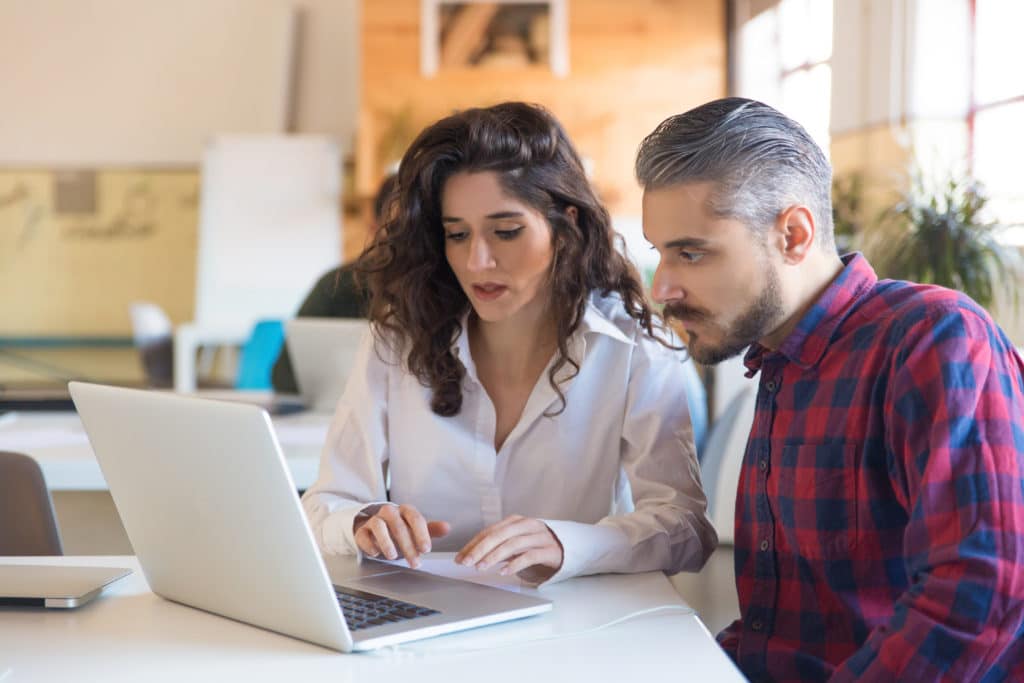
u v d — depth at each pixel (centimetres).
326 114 844
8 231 839
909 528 120
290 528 117
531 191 169
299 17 840
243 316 786
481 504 181
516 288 171
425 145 173
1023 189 503
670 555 159
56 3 840
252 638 125
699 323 138
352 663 116
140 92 843
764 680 142
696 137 134
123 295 844
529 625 130
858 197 600
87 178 841
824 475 138
